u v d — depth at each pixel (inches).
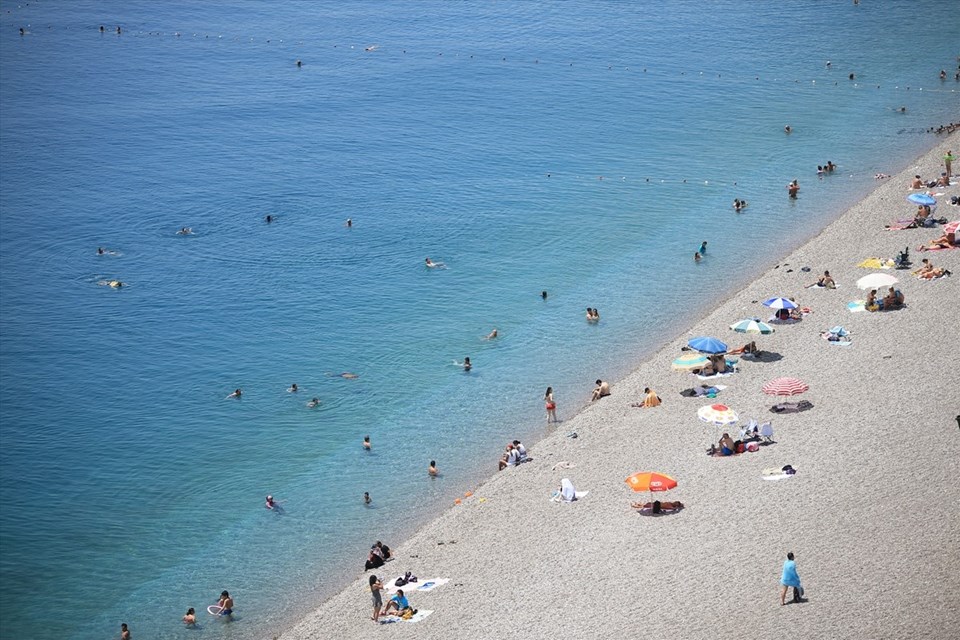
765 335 2418.8
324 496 2031.3
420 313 2802.7
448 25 6707.7
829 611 1424.7
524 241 3257.9
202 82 5423.2
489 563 1716.3
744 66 5354.3
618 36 6190.9
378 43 6254.9
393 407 2349.9
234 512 1995.6
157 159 4163.4
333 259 3164.4
